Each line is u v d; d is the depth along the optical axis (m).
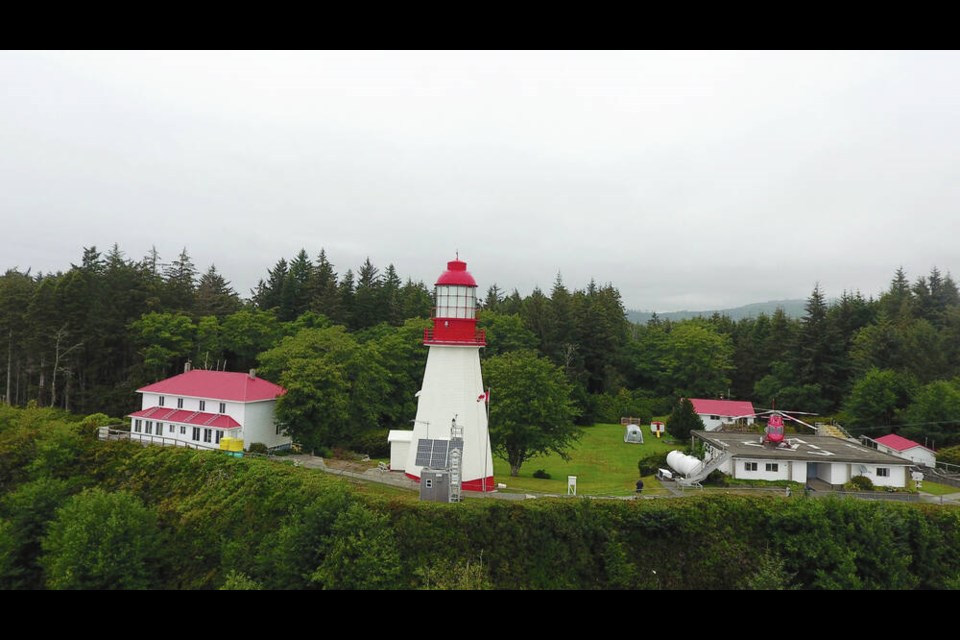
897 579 25.11
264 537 27.39
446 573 23.78
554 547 25.70
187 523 30.70
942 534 27.17
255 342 67.12
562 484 39.31
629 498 29.25
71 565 25.03
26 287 62.31
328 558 23.17
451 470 27.52
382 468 37.22
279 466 33.56
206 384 46.88
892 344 64.62
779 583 25.19
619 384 87.56
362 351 53.81
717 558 26.58
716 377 79.44
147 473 36.00
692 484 36.47
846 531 26.34
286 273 94.12
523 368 44.69
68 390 56.50
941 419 48.81
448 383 33.44
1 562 27.97
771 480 36.97
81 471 37.34
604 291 106.81
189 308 72.00
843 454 38.66
